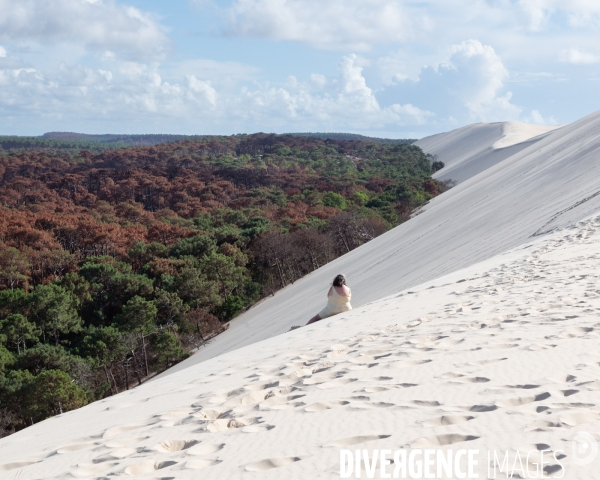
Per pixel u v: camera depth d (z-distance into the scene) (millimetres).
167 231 86562
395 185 135250
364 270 47750
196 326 53906
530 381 4281
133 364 48188
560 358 4934
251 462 3104
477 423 3371
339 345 7281
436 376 4777
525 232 27578
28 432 5727
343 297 13305
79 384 38812
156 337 48969
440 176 193000
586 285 9703
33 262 71062
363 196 124875
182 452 3490
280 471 2908
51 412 32125
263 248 67812
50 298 52031
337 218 78500
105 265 60531
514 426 3246
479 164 185250
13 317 47062
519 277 12281
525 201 39594
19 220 86875
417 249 43250
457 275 16219
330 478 2715
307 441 3398
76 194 147000
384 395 4328
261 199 131250
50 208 124188
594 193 27422
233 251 68375
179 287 58312
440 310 9438
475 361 5148
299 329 11797
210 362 9359
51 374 32219
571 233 19172
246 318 57219
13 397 32875
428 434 3240
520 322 7082
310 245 70625
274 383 5461
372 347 6793
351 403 4172
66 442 4438
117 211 120375
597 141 46906
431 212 66000
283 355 7406
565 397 3785
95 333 45719
